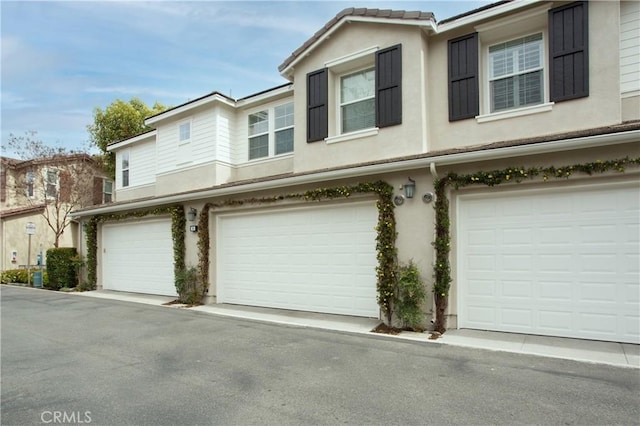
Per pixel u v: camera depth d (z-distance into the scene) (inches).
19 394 169.3
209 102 475.5
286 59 387.2
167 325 302.5
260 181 351.9
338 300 323.0
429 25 307.1
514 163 247.3
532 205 248.4
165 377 187.3
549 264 242.2
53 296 487.2
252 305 378.0
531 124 280.2
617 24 255.0
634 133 203.2
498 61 308.2
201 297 403.5
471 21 301.3
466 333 253.3
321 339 251.0
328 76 363.3
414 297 263.6
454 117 309.6
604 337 226.2
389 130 323.6
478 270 263.0
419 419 139.6
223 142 482.3
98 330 289.4
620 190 224.5
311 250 339.9
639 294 218.7
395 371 188.9
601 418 137.6
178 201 431.2
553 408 145.6
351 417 142.4
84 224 567.8
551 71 273.6
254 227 380.2
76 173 781.3
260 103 473.4
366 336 256.2
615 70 253.6
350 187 305.6
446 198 265.1
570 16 268.8
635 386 164.6
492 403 150.9
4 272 690.2
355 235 315.9
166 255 459.5
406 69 319.0
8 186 804.6
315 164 364.2
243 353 224.2
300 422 139.3
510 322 252.1
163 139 542.0
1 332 287.9
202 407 153.3
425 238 273.7
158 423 140.7
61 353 230.5
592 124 258.2
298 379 181.3
